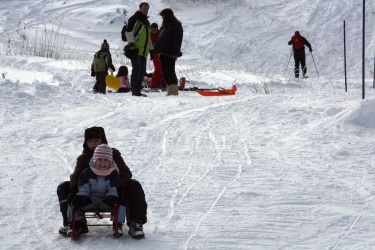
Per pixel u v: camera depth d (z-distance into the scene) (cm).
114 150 888
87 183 840
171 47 2508
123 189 863
